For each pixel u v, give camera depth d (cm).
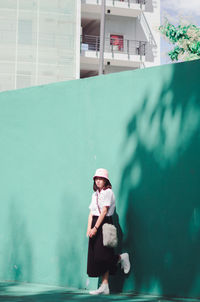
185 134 457
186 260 439
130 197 489
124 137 504
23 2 2181
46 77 2164
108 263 456
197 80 455
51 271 536
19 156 589
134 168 491
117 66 3011
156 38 3025
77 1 2225
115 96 518
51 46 2183
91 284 498
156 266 459
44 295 449
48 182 558
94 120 531
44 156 567
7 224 583
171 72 476
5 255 578
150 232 468
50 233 545
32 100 589
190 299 423
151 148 480
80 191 529
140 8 2944
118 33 2984
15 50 2152
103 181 473
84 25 3080
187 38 1470
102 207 465
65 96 560
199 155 444
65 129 555
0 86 2128
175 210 454
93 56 2809
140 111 495
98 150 522
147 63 2975
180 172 455
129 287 476
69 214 534
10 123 603
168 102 474
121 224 491
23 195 577
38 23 2181
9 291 479
